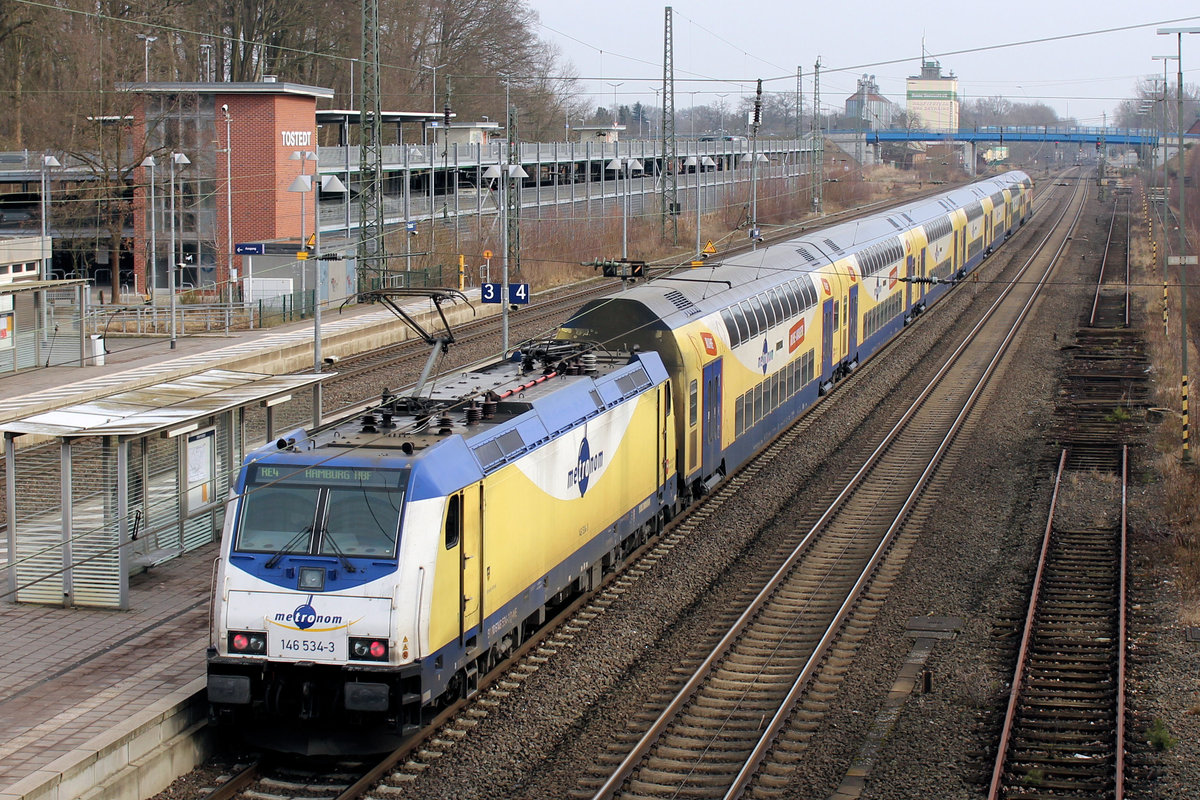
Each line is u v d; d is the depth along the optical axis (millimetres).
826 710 17406
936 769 15297
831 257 43562
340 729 15797
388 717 15336
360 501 15672
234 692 15289
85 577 19688
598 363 24469
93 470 21016
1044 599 22203
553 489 19672
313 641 15266
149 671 16844
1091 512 27938
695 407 27578
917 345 51812
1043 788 14883
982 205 78000
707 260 58094
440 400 19828
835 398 41469
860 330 46219
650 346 26984
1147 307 58562
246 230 62219
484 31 108312
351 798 14406
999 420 37844
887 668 18984
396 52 101312
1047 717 17062
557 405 20375
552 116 119625
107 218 58312
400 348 49281
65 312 52562
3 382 39219
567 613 21219
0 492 24891
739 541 26125
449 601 15992
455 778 15078
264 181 61750
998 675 18578
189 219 62438
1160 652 19500
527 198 78938
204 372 25516
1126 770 15297
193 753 15383
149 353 45531
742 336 31219
